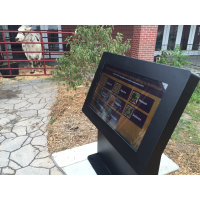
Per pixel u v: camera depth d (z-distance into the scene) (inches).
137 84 54.0
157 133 42.8
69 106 157.4
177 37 494.9
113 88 65.0
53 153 96.7
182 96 40.8
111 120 62.2
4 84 225.1
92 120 72.5
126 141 53.0
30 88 210.4
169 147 106.4
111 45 133.6
